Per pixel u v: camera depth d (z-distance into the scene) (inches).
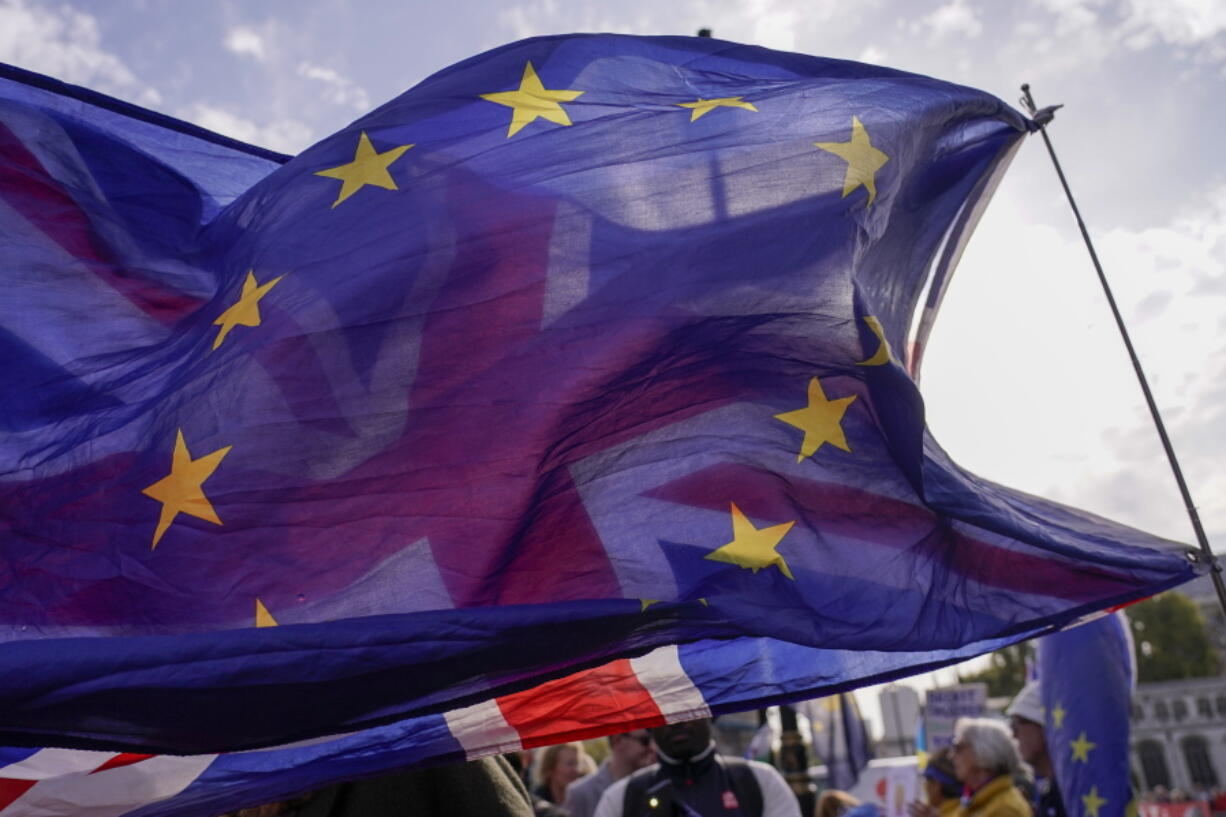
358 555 90.3
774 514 96.0
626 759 225.8
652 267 97.8
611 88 111.1
